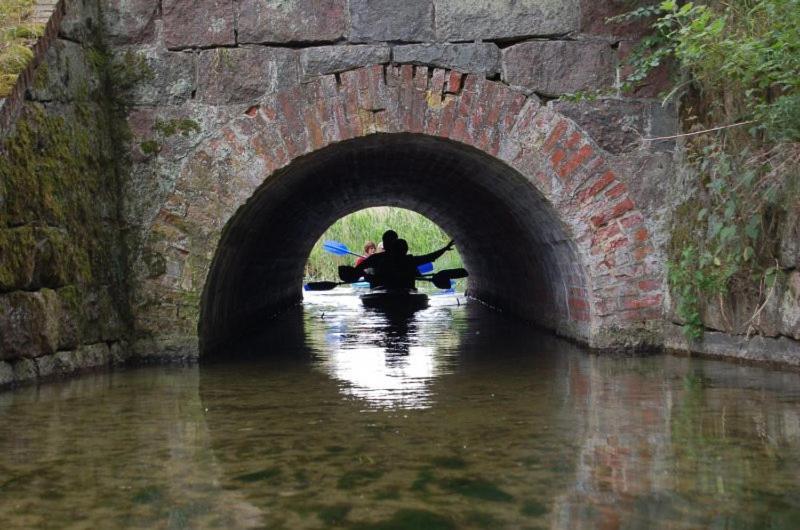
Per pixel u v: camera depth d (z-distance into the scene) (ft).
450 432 12.81
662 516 8.79
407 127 21.16
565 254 23.49
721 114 19.47
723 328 19.66
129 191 21.26
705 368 18.72
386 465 10.92
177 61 21.13
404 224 67.56
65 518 8.95
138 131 21.22
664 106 21.68
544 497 9.48
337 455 11.48
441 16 21.22
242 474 10.57
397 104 21.15
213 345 23.73
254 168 21.17
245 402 15.69
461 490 9.78
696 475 10.27
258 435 12.79
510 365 20.48
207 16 21.07
